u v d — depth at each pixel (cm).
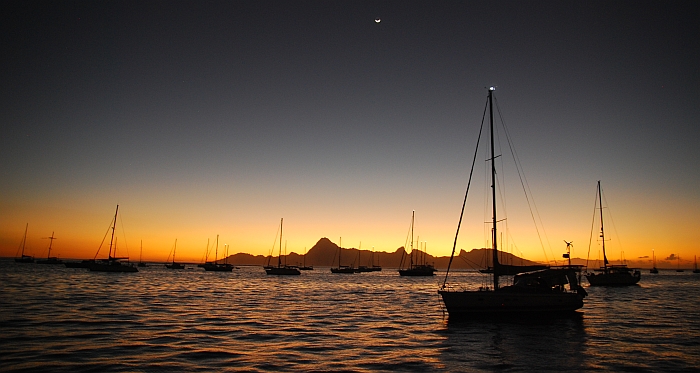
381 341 2597
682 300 5634
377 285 9475
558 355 2255
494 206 3656
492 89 3772
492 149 3688
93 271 11788
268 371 1859
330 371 1881
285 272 14275
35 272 10881
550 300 3562
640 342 2619
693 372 1934
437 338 2723
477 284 10550
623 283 8738
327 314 3888
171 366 1898
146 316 3400
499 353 2294
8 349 2142
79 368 1831
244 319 3416
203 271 17850
